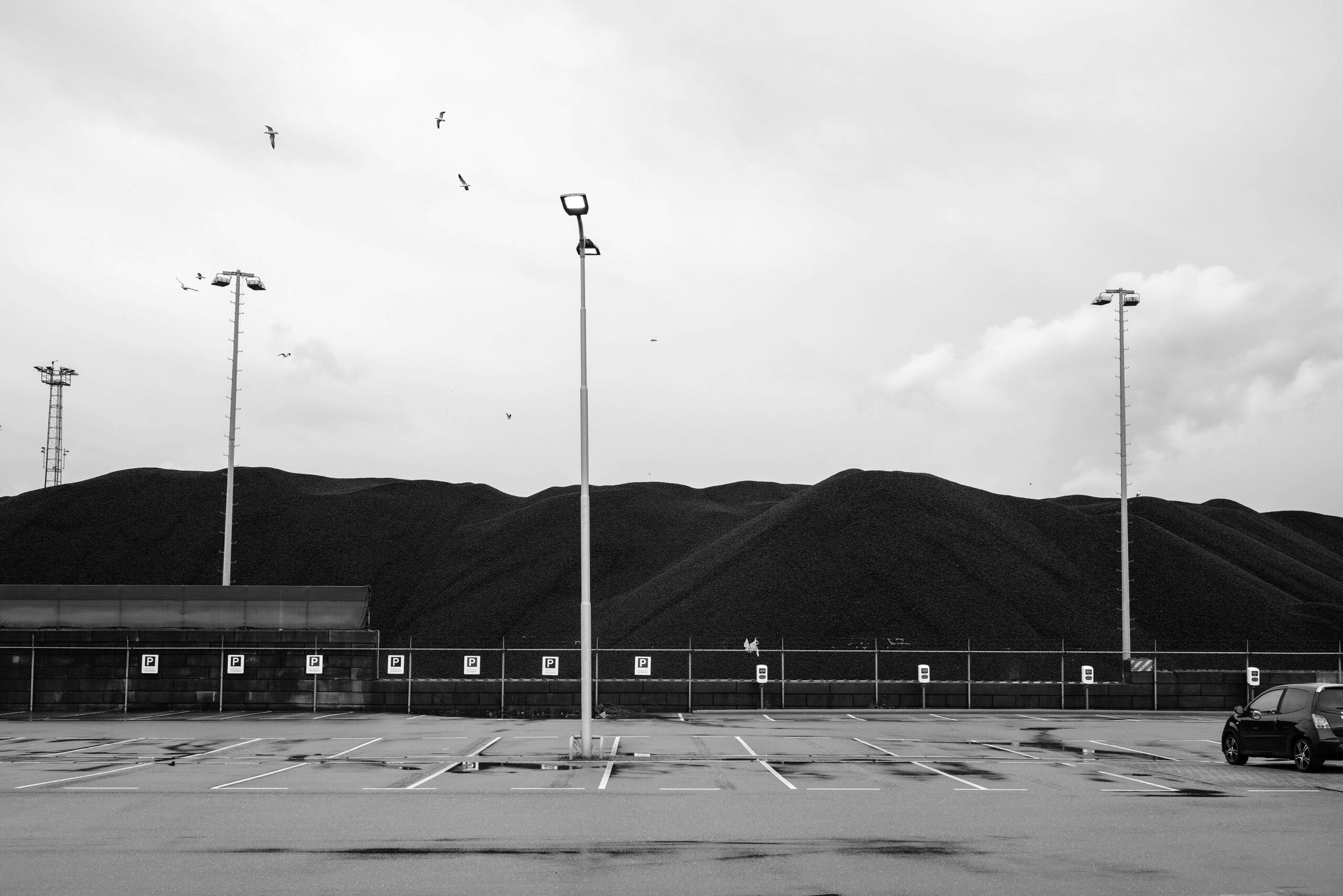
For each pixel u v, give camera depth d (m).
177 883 11.02
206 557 106.62
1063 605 69.81
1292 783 19.39
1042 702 41.19
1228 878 11.39
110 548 106.69
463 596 96.19
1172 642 68.00
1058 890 10.84
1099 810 16.09
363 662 38.25
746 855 12.56
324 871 11.60
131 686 37.94
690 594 73.25
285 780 19.42
